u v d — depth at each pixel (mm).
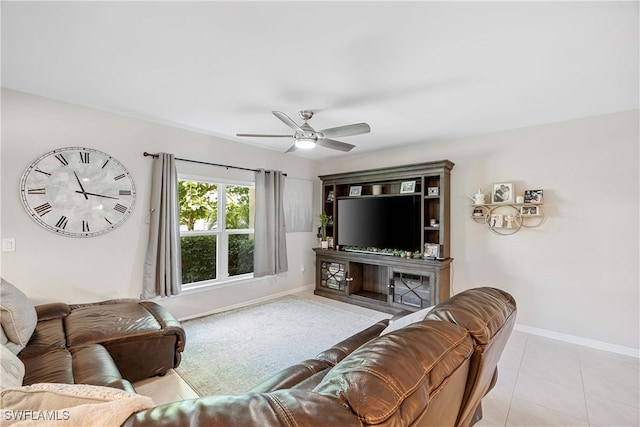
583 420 1935
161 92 2607
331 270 4836
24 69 2219
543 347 3008
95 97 2729
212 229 4070
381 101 2742
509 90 2498
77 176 2900
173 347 2439
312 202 5379
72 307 2648
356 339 1940
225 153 4082
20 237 2625
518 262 3477
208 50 1948
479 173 3779
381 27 1694
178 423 583
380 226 4445
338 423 619
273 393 715
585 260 3084
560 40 1797
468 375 1123
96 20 1650
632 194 2861
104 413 626
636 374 2490
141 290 3303
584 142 3100
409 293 3963
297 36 1789
